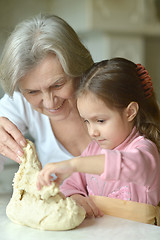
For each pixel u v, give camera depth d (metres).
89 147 1.17
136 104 0.99
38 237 0.78
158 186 0.99
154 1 3.41
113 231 0.81
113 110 0.95
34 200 0.86
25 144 0.93
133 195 1.00
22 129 1.32
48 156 1.31
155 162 0.91
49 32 0.95
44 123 1.28
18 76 0.95
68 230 0.82
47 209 0.83
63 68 0.95
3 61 0.98
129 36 3.26
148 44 3.62
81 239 0.76
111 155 0.82
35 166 0.89
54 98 1.00
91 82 0.97
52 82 0.95
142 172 0.85
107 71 0.99
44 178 0.81
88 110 0.96
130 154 0.85
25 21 1.02
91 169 0.82
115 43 3.18
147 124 1.06
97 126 0.98
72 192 1.06
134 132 1.03
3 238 0.77
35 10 3.29
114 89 0.96
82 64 1.02
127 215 0.97
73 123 1.24
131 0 3.20
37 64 0.93
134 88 1.02
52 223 0.81
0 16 3.09
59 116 1.09
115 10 3.11
